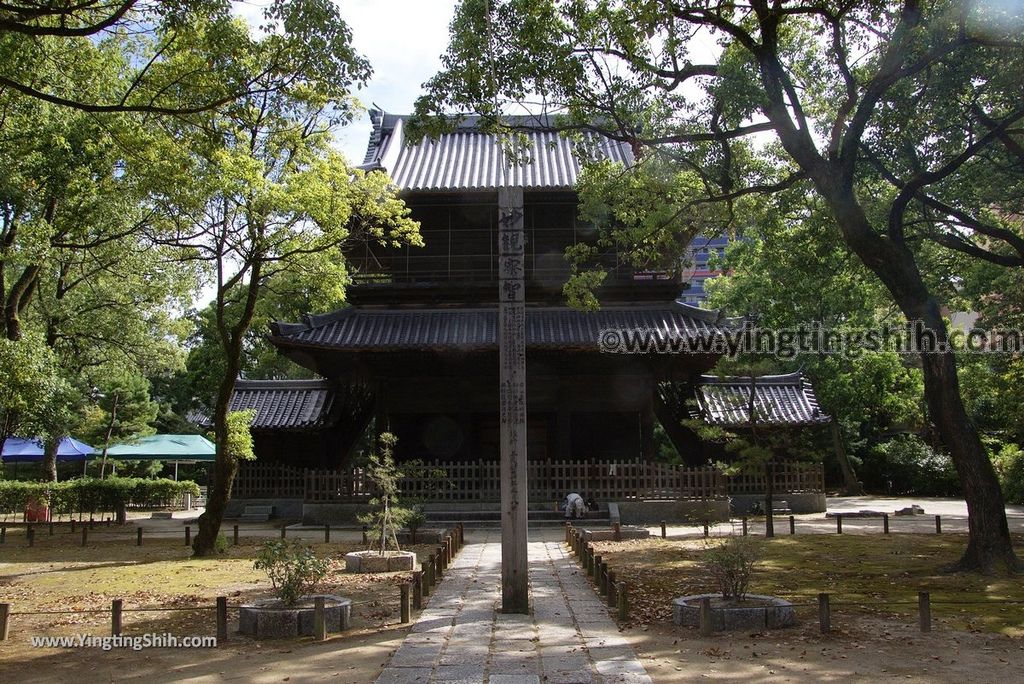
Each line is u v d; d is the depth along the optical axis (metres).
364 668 8.92
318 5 12.18
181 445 42.44
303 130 19.19
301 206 18.48
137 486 39.94
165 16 12.45
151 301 32.62
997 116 18.75
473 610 12.30
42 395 18.67
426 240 30.95
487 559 18.62
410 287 29.80
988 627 10.78
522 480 12.22
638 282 29.53
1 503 36.28
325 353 28.39
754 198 20.95
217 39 12.54
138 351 34.00
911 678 8.30
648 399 30.16
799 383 34.22
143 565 18.41
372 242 30.52
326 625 10.89
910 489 44.75
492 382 30.59
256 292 20.22
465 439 31.41
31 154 17.12
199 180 16.55
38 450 40.62
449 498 27.92
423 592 13.60
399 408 30.72
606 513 26.89
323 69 12.73
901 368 41.62
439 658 9.31
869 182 20.84
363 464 44.06
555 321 29.69
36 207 21.86
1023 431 33.19
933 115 16.69
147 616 12.30
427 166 32.03
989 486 15.54
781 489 31.62
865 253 16.48
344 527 27.23
